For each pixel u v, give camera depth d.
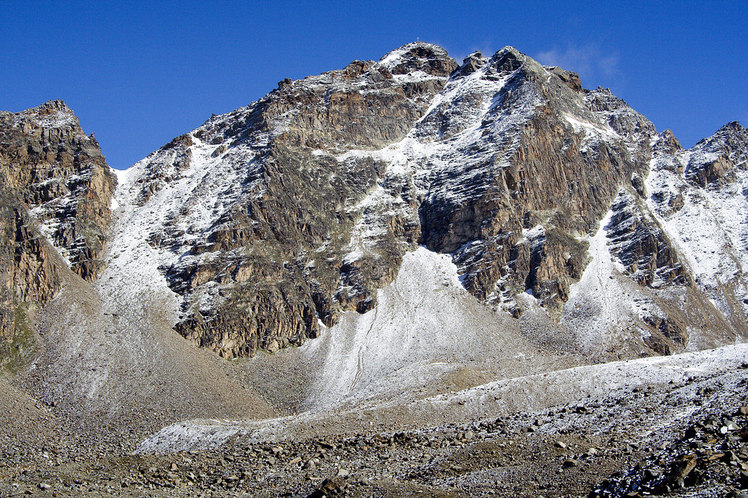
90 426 141.12
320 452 93.94
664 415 82.69
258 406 159.12
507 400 125.38
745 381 87.00
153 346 169.12
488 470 73.50
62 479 81.75
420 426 115.88
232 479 82.56
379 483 72.81
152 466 90.25
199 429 120.69
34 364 159.38
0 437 130.88
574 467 69.38
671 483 57.44
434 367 160.88
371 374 169.00
